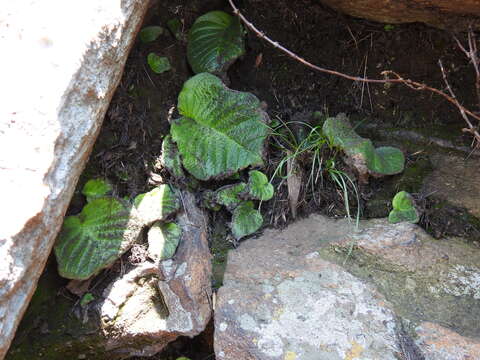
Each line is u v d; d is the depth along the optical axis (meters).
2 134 0.39
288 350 0.47
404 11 0.59
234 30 0.66
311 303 0.50
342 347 0.47
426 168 0.61
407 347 0.47
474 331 0.48
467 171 0.61
